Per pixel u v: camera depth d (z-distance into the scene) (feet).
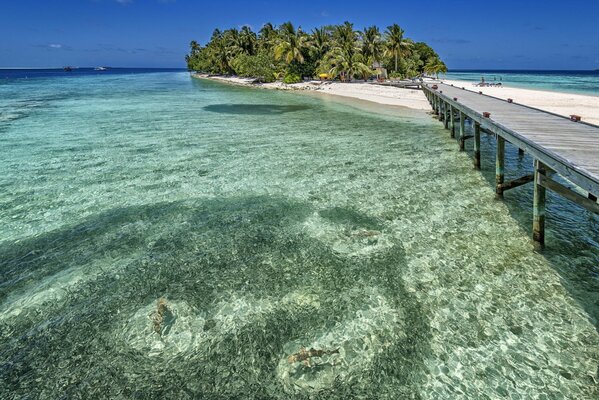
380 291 21.45
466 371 15.85
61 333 18.78
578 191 37.09
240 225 30.63
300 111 105.50
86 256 26.04
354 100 137.08
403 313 19.57
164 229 30.07
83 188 39.68
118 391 15.47
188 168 47.19
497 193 34.53
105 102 131.23
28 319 19.84
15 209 34.01
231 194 37.76
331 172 44.57
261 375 16.10
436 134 68.03
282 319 19.45
